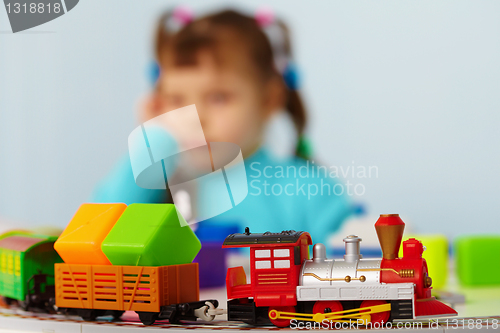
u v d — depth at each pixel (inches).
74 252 72.6
